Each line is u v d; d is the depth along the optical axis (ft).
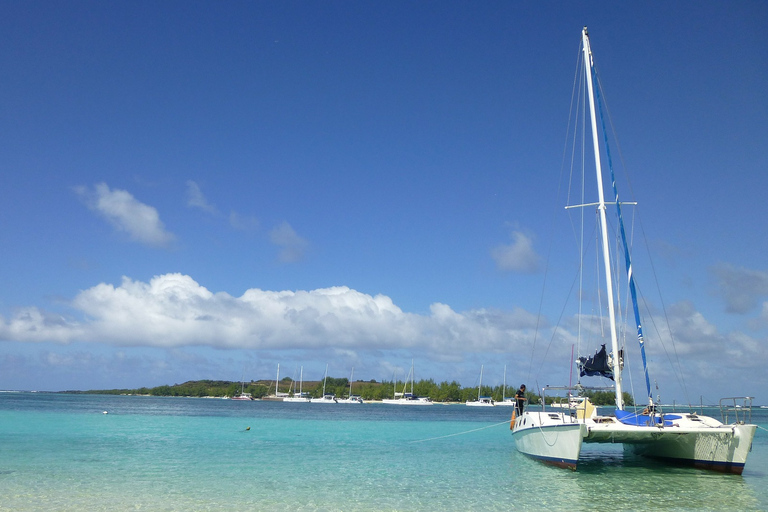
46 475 45.88
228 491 40.52
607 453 66.33
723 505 37.55
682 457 52.70
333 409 286.46
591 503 37.83
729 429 46.80
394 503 37.32
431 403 439.22
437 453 67.15
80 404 261.85
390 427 121.39
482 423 145.69
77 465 51.75
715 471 49.19
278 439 84.02
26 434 81.71
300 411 235.40
